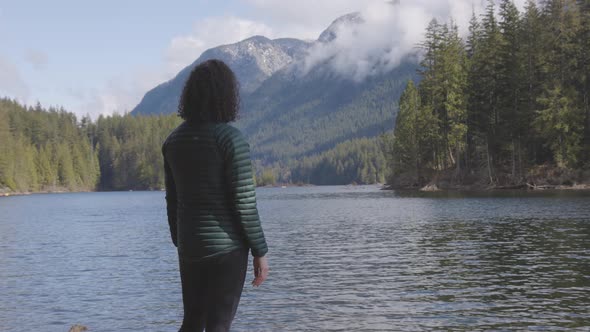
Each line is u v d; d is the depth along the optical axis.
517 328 8.24
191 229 3.83
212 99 3.93
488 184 68.38
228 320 3.88
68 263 17.02
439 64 76.38
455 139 72.69
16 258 18.56
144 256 18.23
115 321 9.45
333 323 8.79
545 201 40.50
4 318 9.88
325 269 14.26
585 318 8.70
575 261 14.22
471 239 19.97
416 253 16.80
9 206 70.94
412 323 8.67
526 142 65.75
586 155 61.97
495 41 70.19
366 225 27.92
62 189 165.75
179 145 3.88
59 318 9.80
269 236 23.61
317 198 77.38
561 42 65.19
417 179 85.31
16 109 176.12
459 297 10.45
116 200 93.31
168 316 9.70
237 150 3.82
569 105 61.00
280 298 10.73
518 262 14.40
